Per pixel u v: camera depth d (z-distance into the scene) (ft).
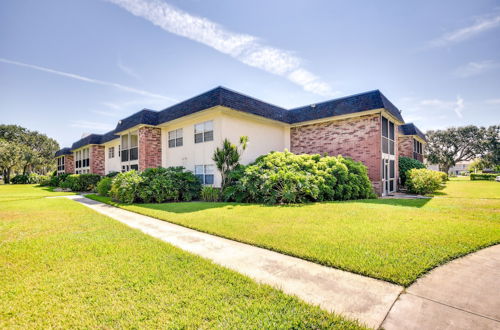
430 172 45.65
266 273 11.10
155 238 17.10
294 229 18.19
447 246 13.70
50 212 29.19
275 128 52.31
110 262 12.47
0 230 19.74
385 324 7.20
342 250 13.38
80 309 8.27
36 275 11.00
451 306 8.11
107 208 33.30
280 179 33.06
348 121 44.80
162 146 55.36
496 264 11.57
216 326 7.24
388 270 10.75
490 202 31.04
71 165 111.55
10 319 7.76
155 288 9.67
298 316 7.61
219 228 19.31
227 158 38.75
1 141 132.57
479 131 130.62
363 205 28.27
